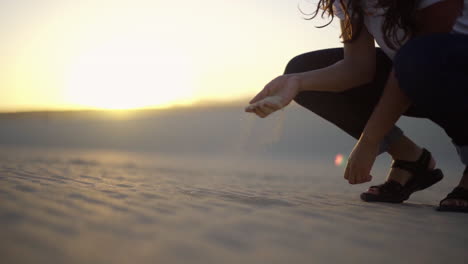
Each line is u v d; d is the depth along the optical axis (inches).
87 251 37.4
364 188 160.9
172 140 1033.5
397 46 74.3
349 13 76.2
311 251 42.8
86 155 468.4
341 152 824.9
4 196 60.9
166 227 48.3
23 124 1293.1
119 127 1219.9
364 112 90.5
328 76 79.3
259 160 517.0
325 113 92.8
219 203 68.2
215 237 45.4
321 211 65.9
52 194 66.5
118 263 34.9
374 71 82.7
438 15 68.3
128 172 191.2
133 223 49.1
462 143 73.7
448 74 67.1
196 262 36.6
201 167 307.1
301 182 187.9
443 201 76.0
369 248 45.5
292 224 54.2
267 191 104.8
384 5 68.6
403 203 88.2
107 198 66.0
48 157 337.7
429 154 89.6
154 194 75.3
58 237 41.1
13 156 315.3
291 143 914.1
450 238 52.6
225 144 948.0
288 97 73.7
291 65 97.4
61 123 1317.7
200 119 1262.3
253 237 46.5
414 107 88.4
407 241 49.6
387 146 87.2
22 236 40.3
